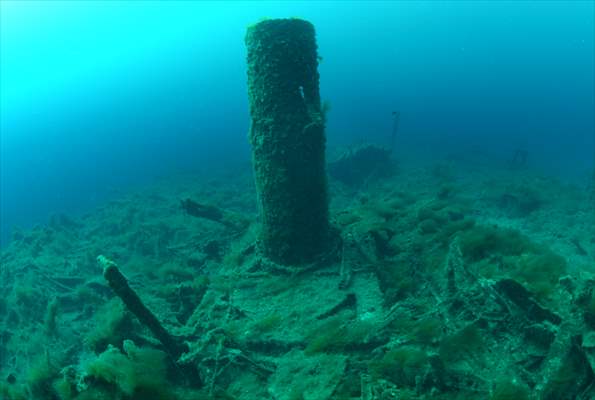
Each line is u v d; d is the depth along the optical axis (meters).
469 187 16.47
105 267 4.56
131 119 97.81
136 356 4.95
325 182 7.17
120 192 27.50
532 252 6.20
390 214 9.54
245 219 9.79
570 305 4.28
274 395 4.57
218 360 5.17
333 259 7.23
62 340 8.62
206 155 36.62
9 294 11.23
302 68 6.52
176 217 14.79
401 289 6.14
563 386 3.85
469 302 5.43
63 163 52.97
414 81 121.50
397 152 28.91
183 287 7.34
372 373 4.49
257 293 6.68
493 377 4.34
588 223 11.46
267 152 6.80
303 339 5.30
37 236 15.34
